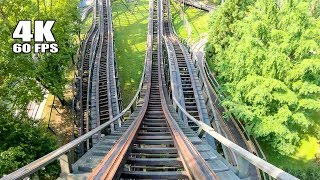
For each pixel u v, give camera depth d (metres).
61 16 22.22
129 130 9.96
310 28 17.41
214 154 7.39
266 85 17.73
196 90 19.77
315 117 23.52
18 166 11.85
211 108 18.17
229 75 22.55
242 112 18.66
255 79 18.08
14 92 14.71
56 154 4.67
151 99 19.92
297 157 20.86
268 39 19.09
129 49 35.47
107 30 36.09
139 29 40.81
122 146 6.98
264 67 18.16
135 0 50.12
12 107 14.06
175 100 17.16
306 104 18.67
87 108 18.78
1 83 15.24
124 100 26.45
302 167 19.97
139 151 8.03
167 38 33.06
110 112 18.17
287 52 18.27
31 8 18.34
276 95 18.30
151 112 16.06
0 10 15.90
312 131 22.55
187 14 45.00
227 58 23.08
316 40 18.27
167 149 8.09
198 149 7.74
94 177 4.86
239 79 20.47
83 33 39.28
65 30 22.52
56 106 24.00
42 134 14.02
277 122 18.48
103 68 25.39
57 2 22.16
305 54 18.52
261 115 19.03
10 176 3.40
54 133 20.28
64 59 21.25
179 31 40.03
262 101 17.94
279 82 17.55
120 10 46.97
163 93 20.52
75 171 5.89
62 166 5.64
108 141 9.64
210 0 49.28
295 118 18.80
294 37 17.66
